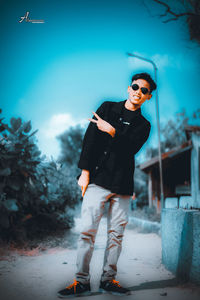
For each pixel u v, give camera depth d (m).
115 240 2.84
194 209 3.77
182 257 3.21
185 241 3.14
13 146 4.96
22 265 3.86
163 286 2.98
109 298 2.58
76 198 7.18
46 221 6.00
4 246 4.67
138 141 2.98
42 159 5.77
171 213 3.71
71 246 5.40
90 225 2.71
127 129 2.96
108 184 2.78
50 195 5.94
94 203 2.76
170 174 16.70
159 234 7.55
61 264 3.92
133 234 8.11
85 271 2.70
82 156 2.84
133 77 3.09
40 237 5.61
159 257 4.60
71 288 2.64
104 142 2.95
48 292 2.76
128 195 2.90
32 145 5.19
